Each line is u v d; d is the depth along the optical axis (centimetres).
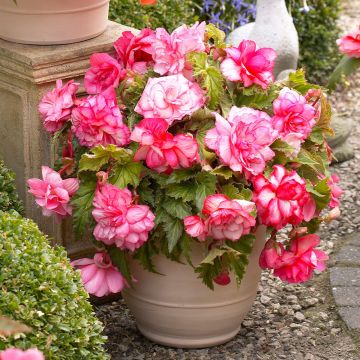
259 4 493
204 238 287
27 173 344
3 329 216
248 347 336
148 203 302
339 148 523
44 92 330
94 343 265
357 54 402
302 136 300
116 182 293
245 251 295
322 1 636
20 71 328
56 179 301
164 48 306
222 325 325
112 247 308
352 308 364
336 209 322
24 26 330
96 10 338
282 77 488
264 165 288
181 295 313
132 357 327
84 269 307
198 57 301
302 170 313
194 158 286
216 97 300
